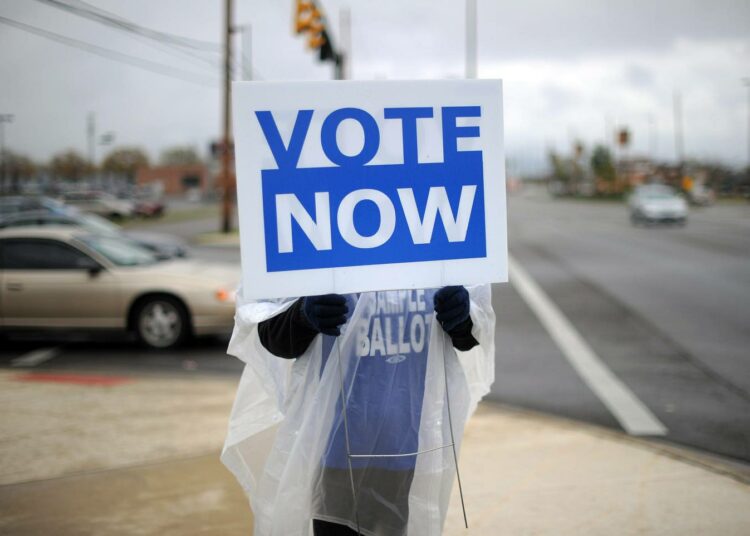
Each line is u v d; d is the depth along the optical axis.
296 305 2.58
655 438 5.72
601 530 4.00
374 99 2.60
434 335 2.71
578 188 104.81
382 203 2.61
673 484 4.63
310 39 16.20
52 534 3.92
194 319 9.36
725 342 9.21
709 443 5.59
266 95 2.53
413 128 2.63
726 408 6.48
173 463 4.94
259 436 2.90
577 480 4.71
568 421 6.04
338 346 2.62
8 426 5.75
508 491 4.54
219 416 6.06
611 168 89.56
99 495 4.41
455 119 2.66
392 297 2.70
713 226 31.61
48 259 9.47
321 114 2.57
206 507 4.27
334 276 2.58
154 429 5.69
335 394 2.67
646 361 8.30
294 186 2.55
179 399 6.66
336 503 2.70
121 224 41.09
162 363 8.62
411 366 2.70
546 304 12.37
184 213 55.16
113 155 112.81
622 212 50.03
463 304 2.59
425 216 2.63
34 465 4.89
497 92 2.69
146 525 4.04
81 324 9.39
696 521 4.11
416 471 2.69
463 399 2.79
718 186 73.75
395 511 2.71
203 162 124.38
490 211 2.69
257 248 2.53
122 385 7.24
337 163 2.58
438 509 2.73
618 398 6.86
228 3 25.28
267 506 2.74
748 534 3.95
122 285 9.36
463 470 4.90
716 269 16.56
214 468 4.85
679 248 21.67
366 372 2.68
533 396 6.94
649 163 103.00
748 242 23.30
